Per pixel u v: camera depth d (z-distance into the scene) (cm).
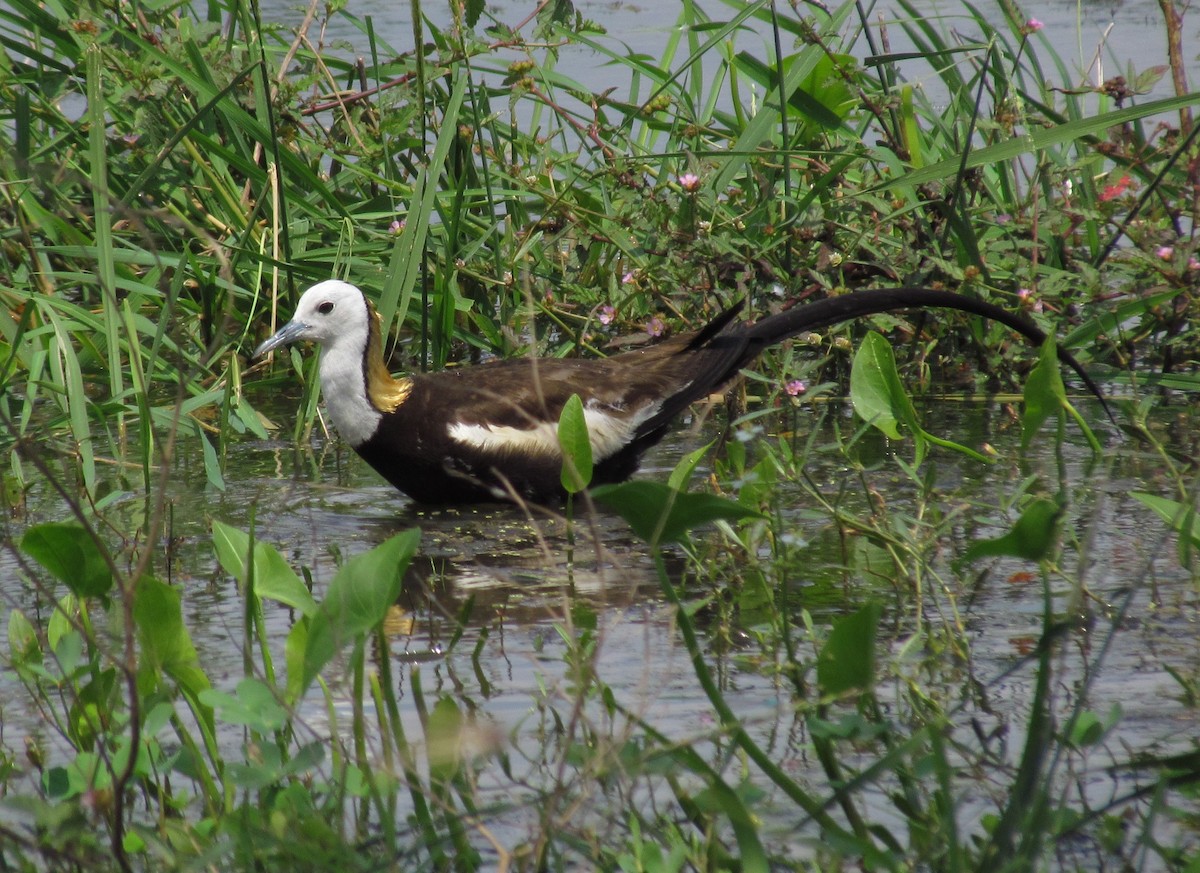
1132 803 629
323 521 1059
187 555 977
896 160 1338
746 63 1474
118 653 684
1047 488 1054
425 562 968
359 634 582
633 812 590
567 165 1474
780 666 737
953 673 768
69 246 1264
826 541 973
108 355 1220
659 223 1302
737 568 912
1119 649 790
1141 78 1289
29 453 569
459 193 1285
